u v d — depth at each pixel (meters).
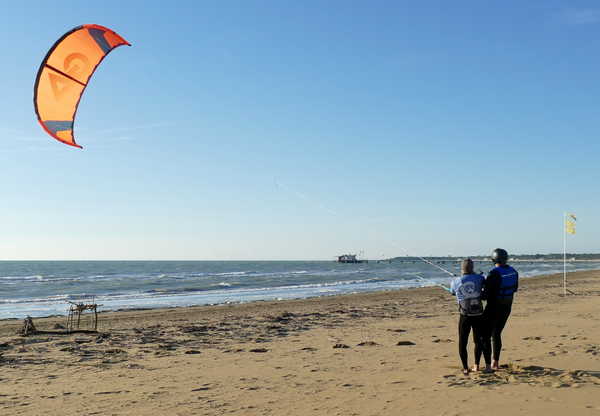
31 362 9.39
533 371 6.93
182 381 7.53
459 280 6.93
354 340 11.69
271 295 35.88
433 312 18.80
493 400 5.62
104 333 13.73
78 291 45.41
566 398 5.59
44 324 17.12
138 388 7.10
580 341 9.84
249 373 8.04
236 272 98.00
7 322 19.11
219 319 17.83
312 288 43.97
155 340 12.30
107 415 5.73
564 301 21.55
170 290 43.94
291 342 11.69
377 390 6.47
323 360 9.07
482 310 6.82
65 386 7.32
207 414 5.68
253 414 5.61
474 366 7.09
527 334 11.19
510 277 6.80
